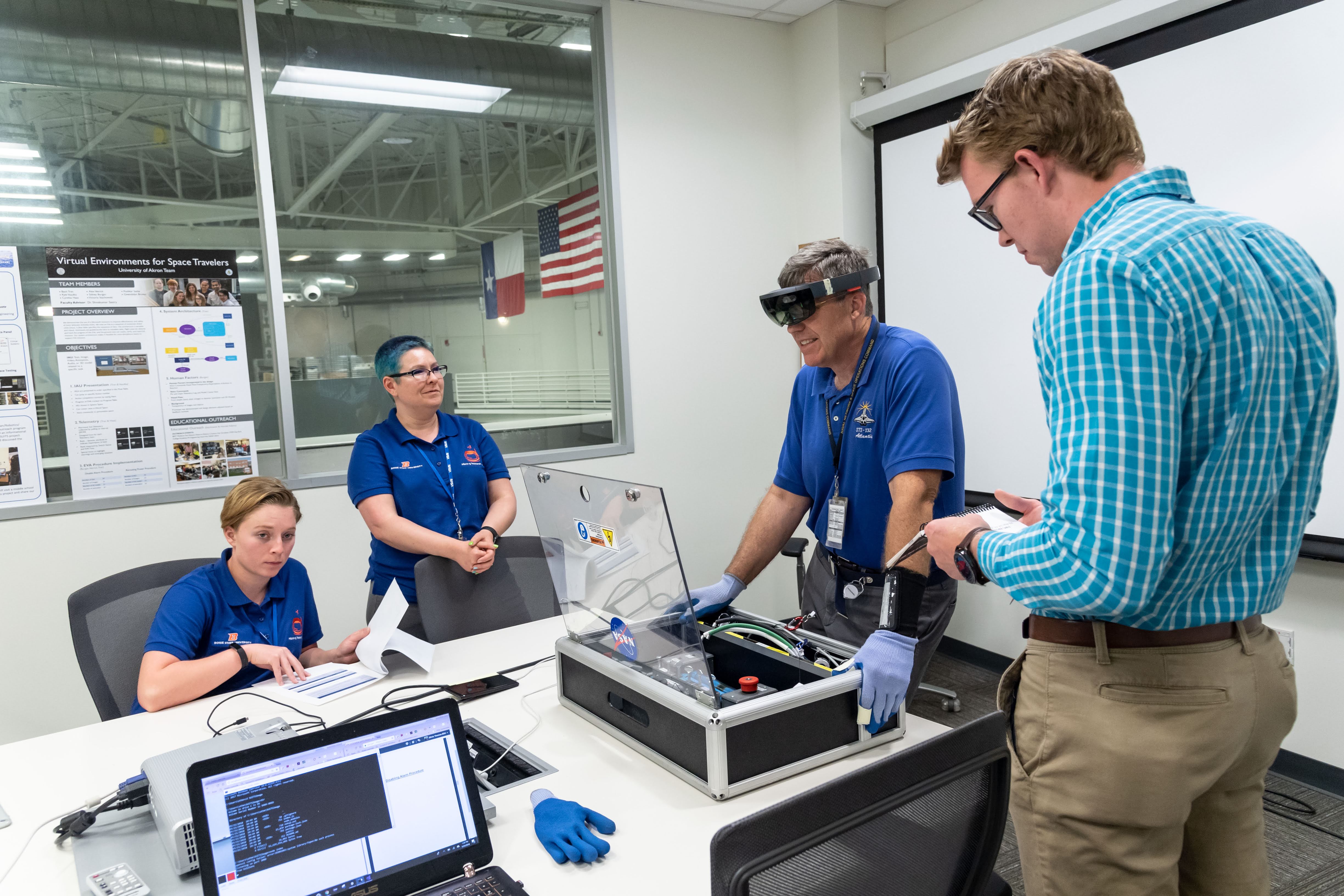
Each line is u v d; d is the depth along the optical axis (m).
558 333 3.56
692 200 3.74
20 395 2.66
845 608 1.84
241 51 2.92
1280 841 2.22
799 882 0.78
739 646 1.48
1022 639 3.40
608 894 1.01
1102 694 0.98
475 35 3.33
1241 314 0.85
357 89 3.12
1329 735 2.47
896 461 1.66
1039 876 1.08
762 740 1.24
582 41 3.53
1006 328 3.26
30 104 2.65
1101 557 0.83
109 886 1.07
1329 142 2.30
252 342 2.98
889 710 1.33
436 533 2.38
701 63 3.71
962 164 1.08
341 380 3.14
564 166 3.53
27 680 2.67
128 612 1.93
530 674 1.79
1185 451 0.88
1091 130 0.96
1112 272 0.86
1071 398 0.87
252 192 2.96
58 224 2.69
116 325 2.78
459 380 3.37
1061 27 2.84
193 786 0.94
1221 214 0.94
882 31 3.75
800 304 1.71
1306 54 2.33
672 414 3.77
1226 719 0.94
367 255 3.17
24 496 2.67
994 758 0.93
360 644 1.83
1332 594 2.44
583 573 1.48
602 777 1.30
